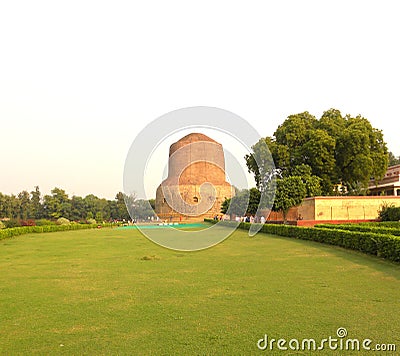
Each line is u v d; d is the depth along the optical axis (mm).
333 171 39156
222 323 6211
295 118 42000
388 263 11984
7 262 13633
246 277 10078
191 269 11422
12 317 6695
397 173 52969
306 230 20422
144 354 5027
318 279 9703
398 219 30828
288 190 31156
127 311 6969
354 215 33094
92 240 23484
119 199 87125
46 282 9750
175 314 6738
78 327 6121
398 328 5902
